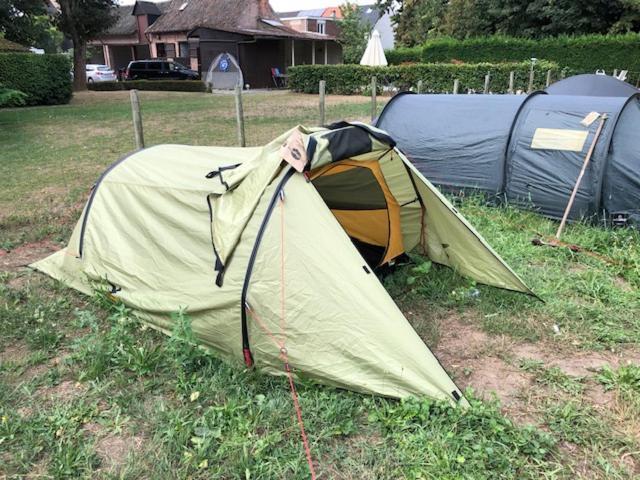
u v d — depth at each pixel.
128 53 46.34
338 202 5.11
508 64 20.59
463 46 24.69
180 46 38.62
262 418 3.10
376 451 2.87
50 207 7.52
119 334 3.88
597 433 3.02
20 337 4.06
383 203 4.93
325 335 3.32
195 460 2.81
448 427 2.97
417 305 4.56
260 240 3.48
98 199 4.70
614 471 2.74
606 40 22.30
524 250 5.73
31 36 25.81
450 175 7.56
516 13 27.28
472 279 4.86
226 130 13.09
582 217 6.42
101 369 3.59
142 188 4.43
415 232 5.12
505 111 7.21
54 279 5.00
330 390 3.36
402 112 8.12
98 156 10.67
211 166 4.45
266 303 3.42
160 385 3.46
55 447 2.93
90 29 27.59
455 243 4.84
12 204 7.66
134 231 4.35
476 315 4.38
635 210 6.11
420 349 3.25
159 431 3.02
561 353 3.88
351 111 16.25
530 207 6.89
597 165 6.22
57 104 20.38
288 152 3.59
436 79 21.66
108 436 3.04
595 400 3.34
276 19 38.62
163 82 27.97
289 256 3.43
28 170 9.62
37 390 3.44
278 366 3.46
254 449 2.89
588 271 5.16
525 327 4.18
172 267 4.00
